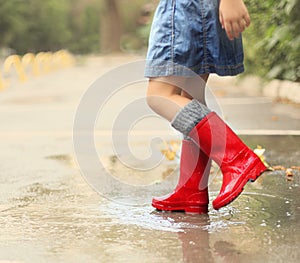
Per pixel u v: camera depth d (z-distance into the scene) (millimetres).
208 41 5836
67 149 10812
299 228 5383
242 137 11266
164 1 5891
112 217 5992
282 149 9867
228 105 16906
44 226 5719
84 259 4711
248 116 14391
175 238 5191
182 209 6105
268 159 9008
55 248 5020
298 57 13938
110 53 78125
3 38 63312
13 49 74312
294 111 15133
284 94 17328
